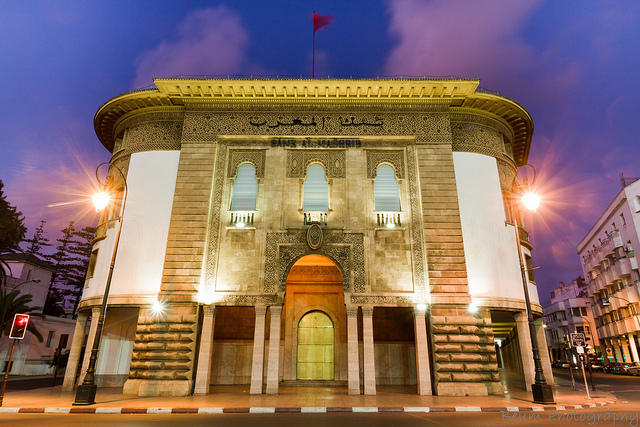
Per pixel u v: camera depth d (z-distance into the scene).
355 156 22.67
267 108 23.41
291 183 22.23
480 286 20.97
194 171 22.17
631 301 48.25
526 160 30.25
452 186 21.86
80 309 22.97
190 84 22.59
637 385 26.08
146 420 12.31
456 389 18.42
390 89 22.80
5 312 32.09
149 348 19.30
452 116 24.09
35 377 35.25
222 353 23.86
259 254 20.92
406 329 24.33
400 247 21.12
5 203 37.66
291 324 24.36
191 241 20.88
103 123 26.61
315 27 27.25
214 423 11.70
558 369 59.28
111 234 22.64
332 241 21.11
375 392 18.75
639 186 45.31
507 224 22.98
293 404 15.65
